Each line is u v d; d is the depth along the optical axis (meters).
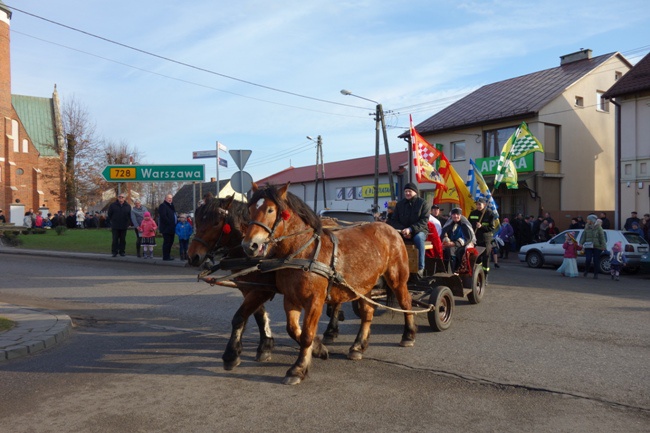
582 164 26.97
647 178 20.81
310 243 5.49
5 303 9.52
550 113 25.66
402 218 8.13
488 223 11.15
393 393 5.09
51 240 22.97
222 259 6.02
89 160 48.41
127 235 24.72
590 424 4.34
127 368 5.93
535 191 25.16
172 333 7.70
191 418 4.49
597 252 14.89
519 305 9.80
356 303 8.62
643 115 20.97
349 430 4.23
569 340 7.11
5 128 41.72
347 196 42.78
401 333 7.68
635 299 10.52
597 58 29.23
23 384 5.37
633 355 6.36
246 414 4.57
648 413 4.58
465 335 7.46
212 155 16.14
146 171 17.84
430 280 8.06
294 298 5.42
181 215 16.66
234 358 5.80
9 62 41.53
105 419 4.46
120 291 11.42
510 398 4.95
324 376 5.63
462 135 28.66
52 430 4.25
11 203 42.75
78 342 7.16
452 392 5.12
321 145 39.28
